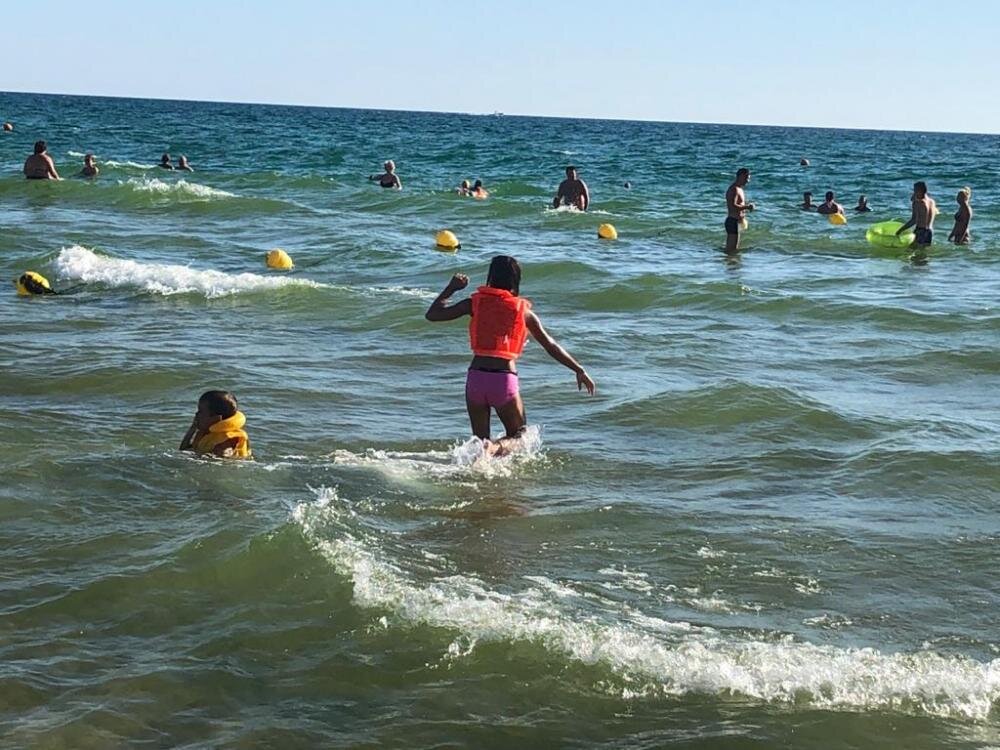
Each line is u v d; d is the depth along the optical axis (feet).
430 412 30.91
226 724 14.24
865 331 44.60
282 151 176.35
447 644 16.44
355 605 17.56
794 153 262.26
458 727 14.35
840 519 23.17
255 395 31.68
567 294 51.47
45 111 349.82
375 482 24.32
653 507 23.53
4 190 86.58
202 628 16.80
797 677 15.81
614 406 31.63
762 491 24.99
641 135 385.70
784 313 47.91
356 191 100.48
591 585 19.20
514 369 27.07
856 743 14.26
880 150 314.96
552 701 15.06
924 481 25.75
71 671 15.38
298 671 15.65
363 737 14.05
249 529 20.27
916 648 17.29
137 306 44.75
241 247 63.93
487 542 21.06
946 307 50.31
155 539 20.13
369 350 38.34
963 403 33.83
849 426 30.17
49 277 49.98
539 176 142.82
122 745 13.62
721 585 19.49
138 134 214.90
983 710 15.16
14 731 13.78
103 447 25.88
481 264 58.95
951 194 135.95
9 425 27.40
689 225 84.99
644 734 14.33
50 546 19.69
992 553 21.50
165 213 78.18
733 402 31.53
